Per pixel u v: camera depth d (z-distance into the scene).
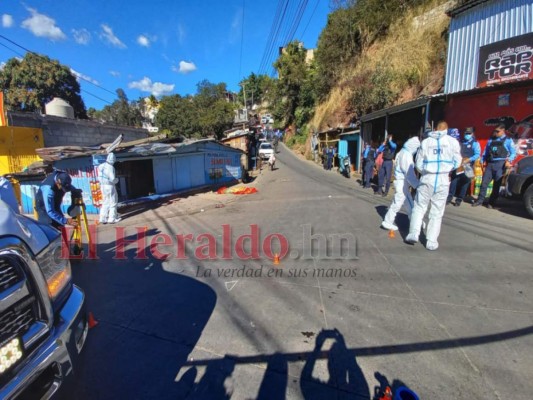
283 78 38.50
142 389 2.29
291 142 41.06
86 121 14.93
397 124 14.00
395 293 3.47
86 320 2.27
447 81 11.25
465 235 5.25
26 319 1.70
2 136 11.55
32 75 27.58
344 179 14.84
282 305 3.37
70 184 5.30
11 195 3.31
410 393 1.94
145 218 8.98
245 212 8.85
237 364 2.50
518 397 2.02
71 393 2.01
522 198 6.38
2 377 1.50
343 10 23.64
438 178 4.47
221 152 17.48
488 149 6.96
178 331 3.01
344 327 2.90
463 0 12.70
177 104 36.41
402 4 18.41
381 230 5.88
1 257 1.58
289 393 2.18
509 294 3.31
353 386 2.21
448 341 2.61
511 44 9.19
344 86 22.48
